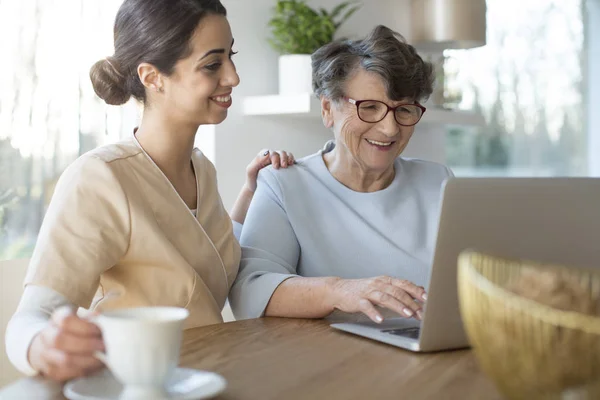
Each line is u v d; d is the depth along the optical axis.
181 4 1.50
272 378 1.01
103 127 2.71
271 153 1.99
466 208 1.10
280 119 3.13
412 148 3.85
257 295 1.58
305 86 2.90
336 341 1.25
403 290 1.41
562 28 5.08
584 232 1.20
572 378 0.70
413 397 0.93
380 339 1.25
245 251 1.81
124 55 1.55
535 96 4.98
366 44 1.84
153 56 1.51
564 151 5.11
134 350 0.83
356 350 1.18
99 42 2.70
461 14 3.55
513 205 1.13
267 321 1.46
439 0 3.57
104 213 1.42
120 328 0.83
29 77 2.50
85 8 2.65
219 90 1.56
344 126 1.87
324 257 1.88
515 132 4.90
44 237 1.35
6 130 2.45
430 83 1.89
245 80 2.98
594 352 0.69
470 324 0.79
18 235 2.50
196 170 1.67
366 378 1.02
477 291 0.76
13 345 1.06
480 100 4.73
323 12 3.10
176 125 1.56
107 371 0.96
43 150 2.55
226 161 2.92
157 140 1.57
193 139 1.62
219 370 1.05
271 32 3.08
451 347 1.18
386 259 1.88
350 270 1.88
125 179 1.47
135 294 1.50
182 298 1.51
